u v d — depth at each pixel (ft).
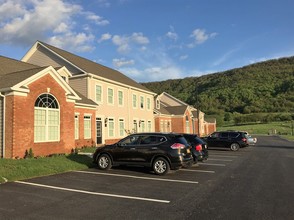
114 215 21.11
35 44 92.32
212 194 27.81
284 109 367.25
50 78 54.54
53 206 23.27
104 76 93.15
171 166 38.29
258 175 39.42
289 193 28.37
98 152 42.93
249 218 20.57
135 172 40.57
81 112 75.82
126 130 105.09
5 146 47.96
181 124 159.43
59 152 56.18
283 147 99.86
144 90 120.26
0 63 67.26
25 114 49.39
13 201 24.61
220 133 88.12
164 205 23.89
